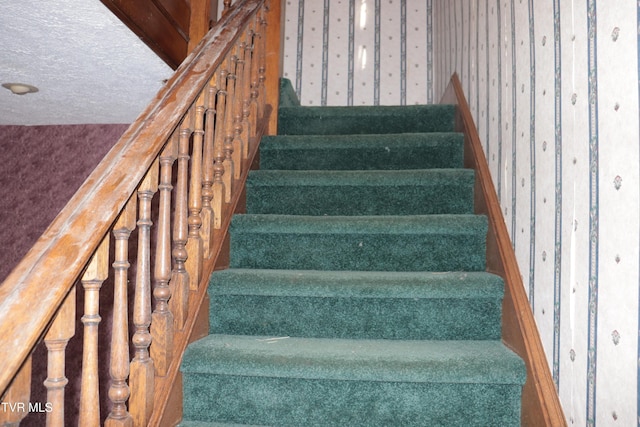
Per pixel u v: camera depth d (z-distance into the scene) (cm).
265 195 237
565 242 137
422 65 416
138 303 137
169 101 154
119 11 167
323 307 182
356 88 418
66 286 96
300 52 423
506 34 201
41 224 317
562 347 137
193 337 166
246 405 156
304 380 155
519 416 151
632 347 104
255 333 183
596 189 120
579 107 130
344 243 208
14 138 323
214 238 196
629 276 105
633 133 104
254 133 254
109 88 245
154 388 142
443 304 179
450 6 338
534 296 160
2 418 84
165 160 148
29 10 161
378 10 424
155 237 294
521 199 175
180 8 230
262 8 267
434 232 202
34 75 226
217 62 179
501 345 171
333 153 262
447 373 149
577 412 127
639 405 101
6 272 316
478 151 230
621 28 109
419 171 230
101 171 126
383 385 153
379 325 180
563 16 142
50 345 99
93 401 110
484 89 235
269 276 181
